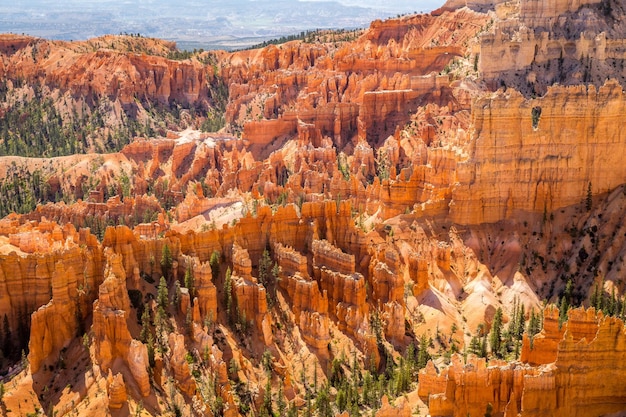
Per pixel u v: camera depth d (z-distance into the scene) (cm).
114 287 11900
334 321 13488
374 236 15650
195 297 12606
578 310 10231
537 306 14612
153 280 12925
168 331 12106
